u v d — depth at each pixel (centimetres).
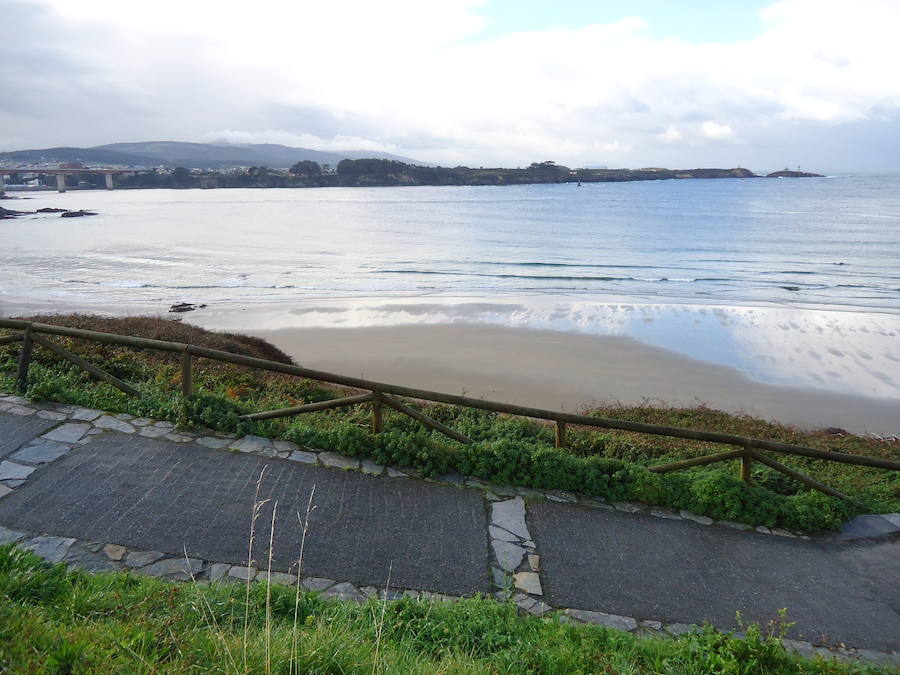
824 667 464
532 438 959
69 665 315
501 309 3102
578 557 620
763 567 641
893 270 4488
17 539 512
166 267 4772
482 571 576
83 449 688
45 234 7456
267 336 2531
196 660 344
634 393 1933
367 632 433
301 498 654
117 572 484
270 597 461
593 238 6825
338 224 9081
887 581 638
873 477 988
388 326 2734
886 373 2156
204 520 585
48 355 1035
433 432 891
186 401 797
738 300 3400
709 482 763
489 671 406
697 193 18575
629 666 442
